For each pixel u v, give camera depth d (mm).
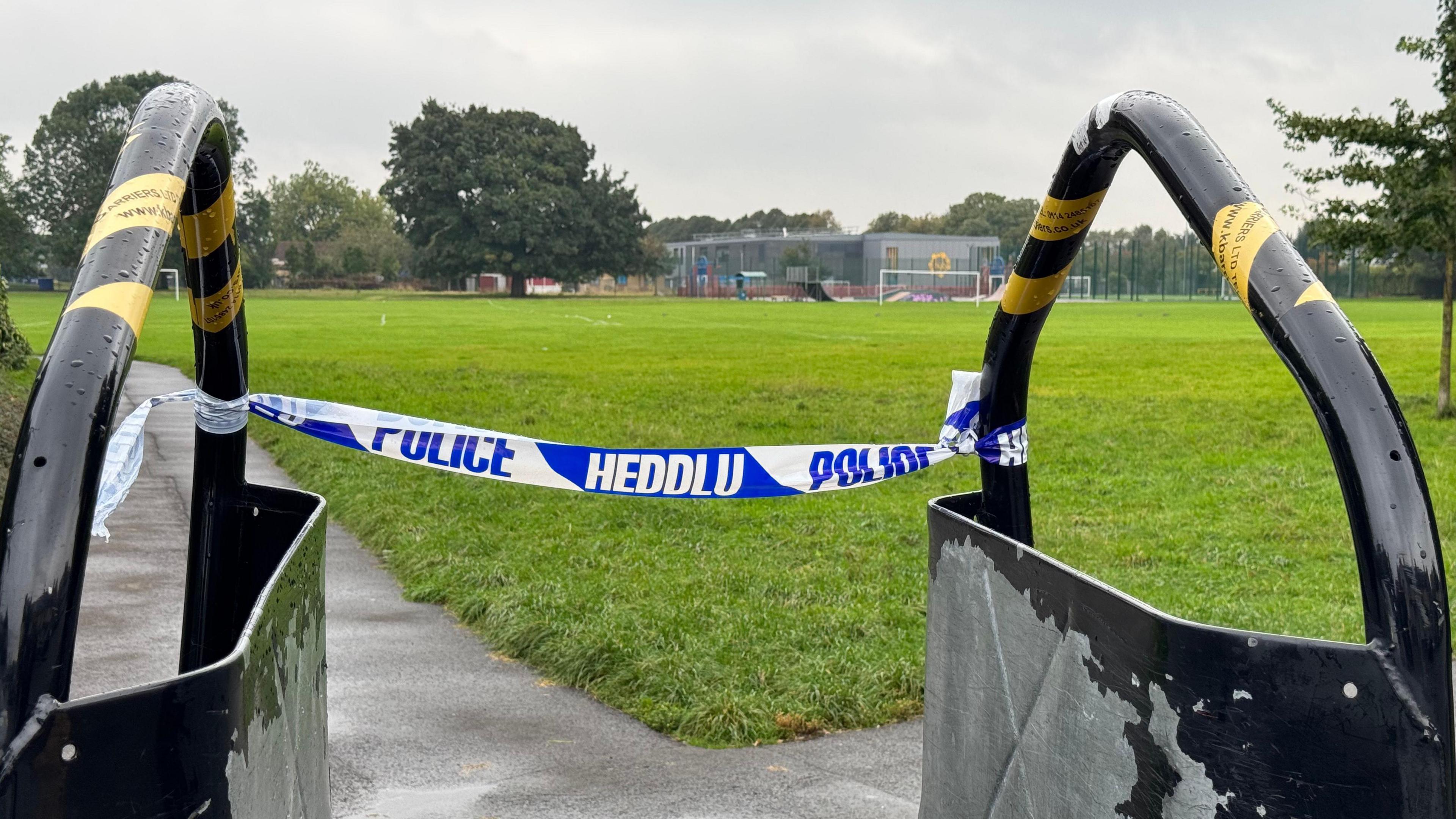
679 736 4523
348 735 4512
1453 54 14742
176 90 1198
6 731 773
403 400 17875
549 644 5438
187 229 1408
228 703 904
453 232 107062
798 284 113438
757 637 5621
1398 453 943
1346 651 942
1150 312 72562
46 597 787
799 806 3883
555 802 3910
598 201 108875
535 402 17938
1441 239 15281
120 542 7738
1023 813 1383
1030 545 1866
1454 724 939
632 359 29297
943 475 11305
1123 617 1130
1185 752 1042
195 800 872
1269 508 9680
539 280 126812
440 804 3895
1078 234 1565
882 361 28797
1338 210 16062
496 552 7492
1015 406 1820
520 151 107812
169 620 6008
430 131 107500
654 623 5777
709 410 17031
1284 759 977
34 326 40875
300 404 1824
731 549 7770
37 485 812
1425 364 26938
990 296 118000
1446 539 8258
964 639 1564
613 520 8586
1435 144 15117
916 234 140375
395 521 8289
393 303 85625
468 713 4773
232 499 1659
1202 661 1018
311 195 156625
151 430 13250
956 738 1597
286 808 1145
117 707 815
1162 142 1188
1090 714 1204
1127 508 9797
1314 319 992
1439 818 924
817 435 14391
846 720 4652
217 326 1543
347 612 6305
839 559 7512
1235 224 1083
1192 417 16500
